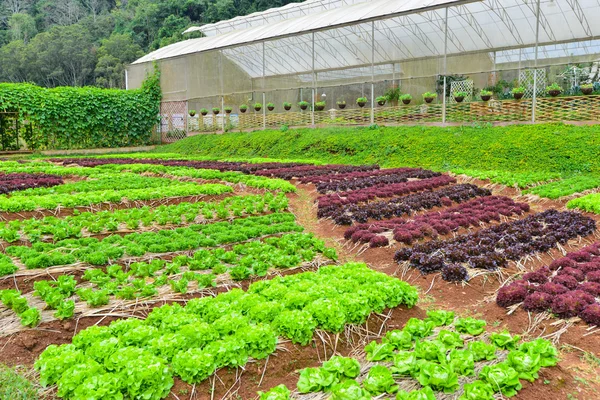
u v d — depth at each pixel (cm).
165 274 705
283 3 6053
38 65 6388
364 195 1335
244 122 3516
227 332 503
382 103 2881
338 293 594
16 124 3125
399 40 3105
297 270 764
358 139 2484
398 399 391
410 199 1260
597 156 1733
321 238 1030
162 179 1648
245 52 3512
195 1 6775
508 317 600
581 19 2608
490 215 1090
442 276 734
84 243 854
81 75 6719
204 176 1719
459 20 2781
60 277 641
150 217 1037
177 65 3819
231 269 719
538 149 1886
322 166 2062
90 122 3444
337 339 527
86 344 484
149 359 435
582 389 442
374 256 870
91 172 1869
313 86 3009
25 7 8325
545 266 725
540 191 1360
